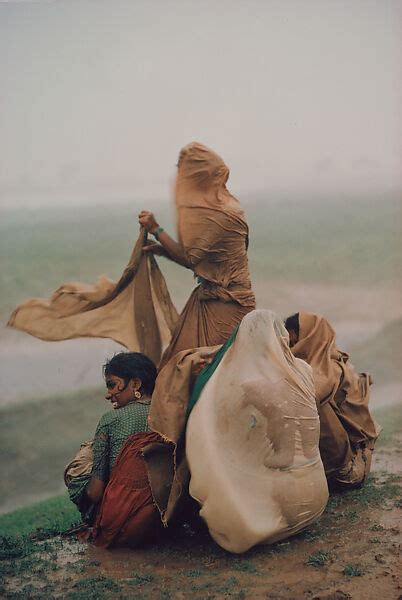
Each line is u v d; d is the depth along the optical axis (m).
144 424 4.83
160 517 4.68
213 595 4.11
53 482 7.13
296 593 4.07
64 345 7.26
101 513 4.73
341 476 5.33
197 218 5.84
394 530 4.71
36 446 7.18
